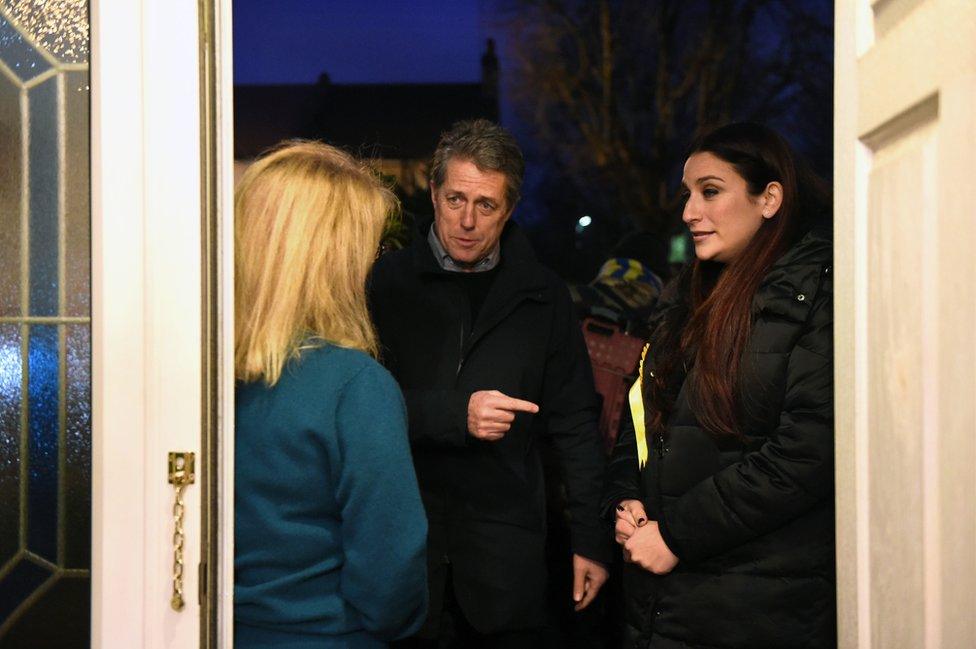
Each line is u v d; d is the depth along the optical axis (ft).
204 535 5.24
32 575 5.56
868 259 4.90
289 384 5.05
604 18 15.31
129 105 5.35
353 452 4.90
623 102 15.40
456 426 7.29
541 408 8.09
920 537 4.34
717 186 6.68
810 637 6.20
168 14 5.34
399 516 4.91
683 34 15.33
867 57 4.85
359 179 5.36
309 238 5.14
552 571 9.71
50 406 5.56
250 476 5.12
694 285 6.97
